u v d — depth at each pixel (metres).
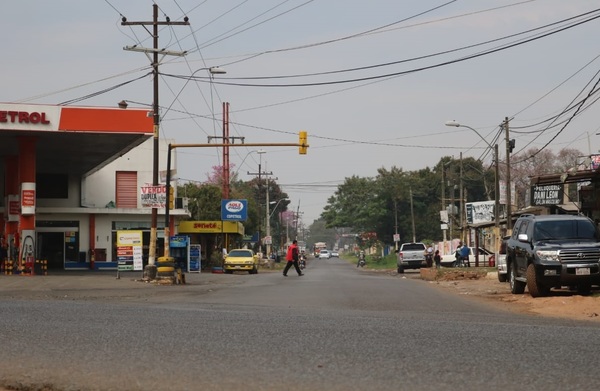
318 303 20.41
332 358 8.73
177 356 9.00
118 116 38.03
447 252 68.50
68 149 44.84
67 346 9.98
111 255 58.06
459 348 9.48
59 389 7.35
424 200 110.06
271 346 9.79
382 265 86.75
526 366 8.06
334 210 115.38
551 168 101.44
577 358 8.61
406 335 10.97
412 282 34.53
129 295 24.98
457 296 23.36
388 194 109.06
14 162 46.66
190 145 35.28
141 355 9.12
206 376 7.68
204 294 25.52
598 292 21.89
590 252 20.72
